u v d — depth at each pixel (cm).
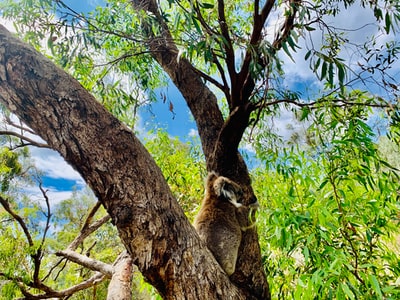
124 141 152
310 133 228
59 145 145
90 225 476
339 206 196
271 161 248
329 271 168
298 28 169
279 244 205
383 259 225
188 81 267
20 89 143
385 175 206
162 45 241
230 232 202
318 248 207
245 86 197
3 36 150
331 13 209
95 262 385
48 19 242
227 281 157
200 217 217
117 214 142
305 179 213
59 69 157
